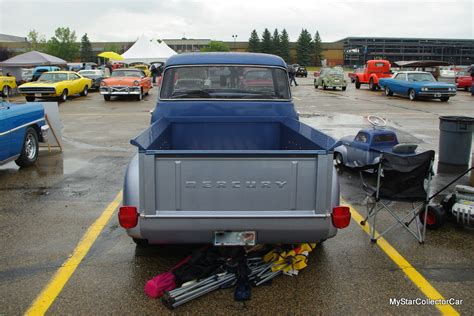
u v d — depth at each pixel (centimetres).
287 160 340
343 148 798
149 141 397
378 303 362
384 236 498
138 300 364
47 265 427
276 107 534
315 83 3372
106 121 1489
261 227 348
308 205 348
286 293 376
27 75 3453
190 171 339
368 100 2311
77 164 851
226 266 386
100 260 437
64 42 8344
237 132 536
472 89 2628
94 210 583
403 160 466
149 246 467
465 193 511
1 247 467
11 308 353
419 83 2283
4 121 725
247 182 341
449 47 10100
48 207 595
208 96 539
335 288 385
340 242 481
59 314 345
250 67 538
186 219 344
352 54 10488
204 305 356
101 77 2980
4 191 670
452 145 806
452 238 493
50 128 970
